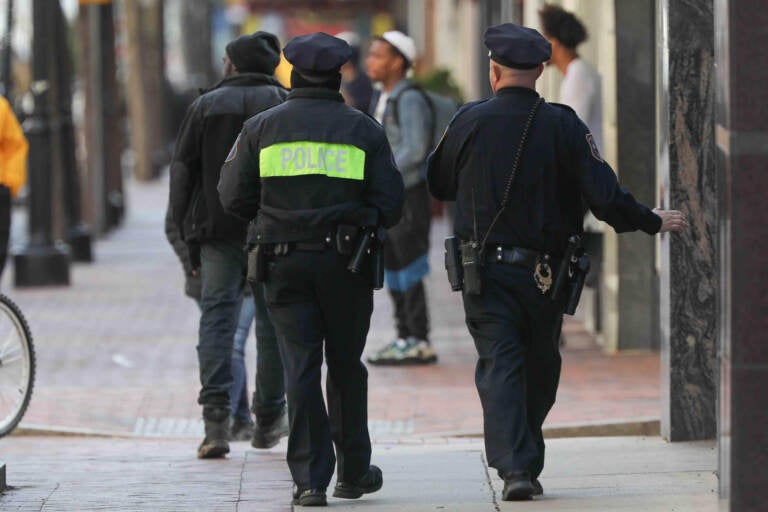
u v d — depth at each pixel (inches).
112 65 3149.6
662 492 817.5
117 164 3196.4
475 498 808.9
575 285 768.3
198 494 845.8
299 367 774.5
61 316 1818.4
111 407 1243.8
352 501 807.7
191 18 7357.3
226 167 780.6
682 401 989.8
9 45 2098.9
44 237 2132.1
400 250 1396.4
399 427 1141.7
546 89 1747.0
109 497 843.4
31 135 2126.0
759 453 613.3
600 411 1137.4
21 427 1147.9
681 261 976.3
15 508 816.9
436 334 1620.3
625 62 1364.4
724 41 614.9
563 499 792.9
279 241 761.0
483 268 760.3
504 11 2027.6
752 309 611.5
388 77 1359.5
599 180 753.6
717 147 636.1
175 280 2199.8
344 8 5748.0
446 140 772.0
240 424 1040.2
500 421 762.2
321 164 759.1
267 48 952.9
